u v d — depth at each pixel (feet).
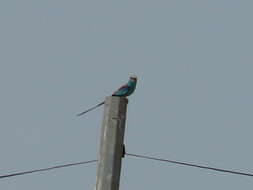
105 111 41.14
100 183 39.01
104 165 39.34
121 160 40.01
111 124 40.27
